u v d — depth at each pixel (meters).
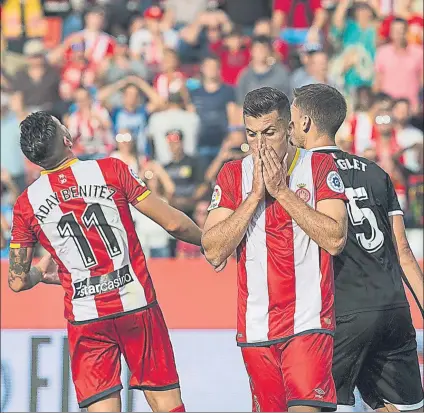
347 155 16.20
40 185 15.58
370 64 40.53
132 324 15.59
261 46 38.88
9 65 41.97
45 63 40.06
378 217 16.03
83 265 15.48
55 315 23.34
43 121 15.48
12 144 36.81
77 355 15.70
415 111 39.94
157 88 38.84
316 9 44.00
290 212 13.80
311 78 39.59
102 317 15.48
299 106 16.00
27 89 39.56
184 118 37.47
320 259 14.21
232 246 13.94
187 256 31.00
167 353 15.91
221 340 23.12
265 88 14.08
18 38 44.72
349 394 16.09
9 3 44.97
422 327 22.16
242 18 46.00
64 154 15.66
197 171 35.12
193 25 43.62
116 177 15.57
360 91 36.78
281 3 44.06
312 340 14.05
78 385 15.67
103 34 42.12
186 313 23.38
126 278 15.57
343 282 15.85
